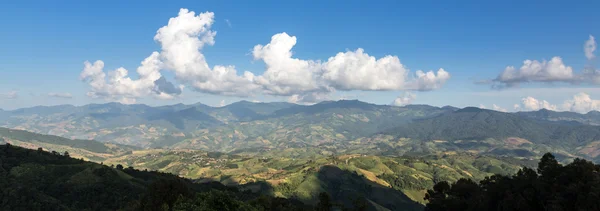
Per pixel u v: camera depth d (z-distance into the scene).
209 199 39.44
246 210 42.06
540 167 49.72
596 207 38.41
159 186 54.84
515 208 47.19
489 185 55.28
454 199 59.59
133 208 76.75
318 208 67.94
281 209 81.62
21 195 116.94
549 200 43.28
